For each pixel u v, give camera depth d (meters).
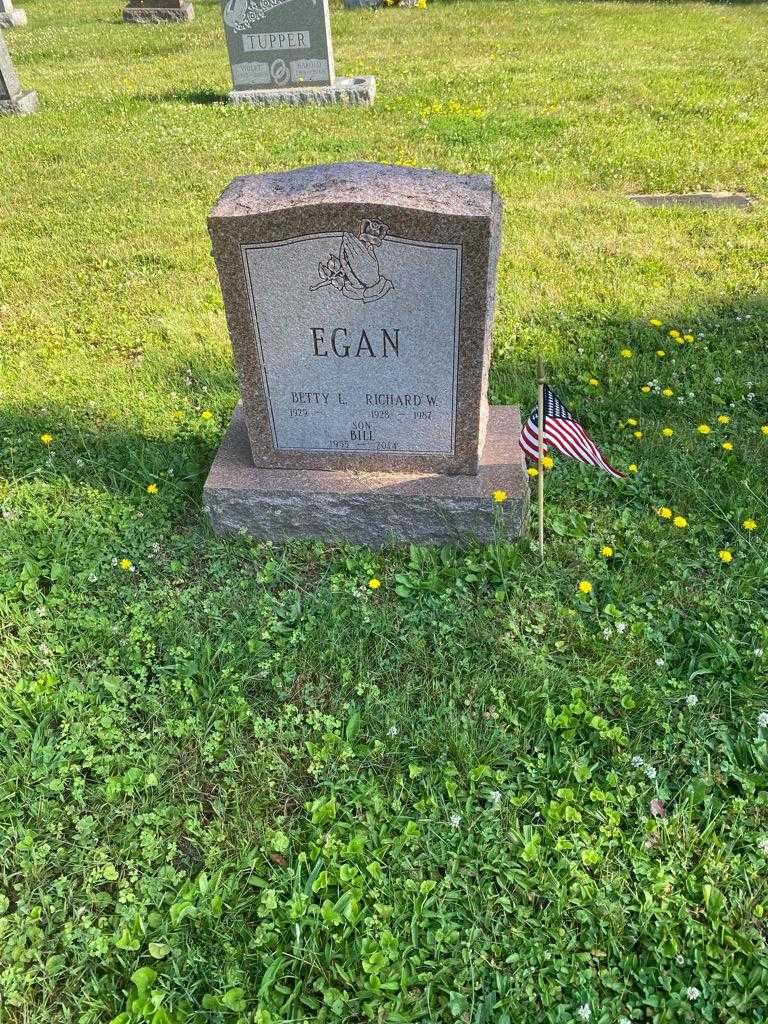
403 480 4.18
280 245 3.58
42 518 4.43
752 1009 2.58
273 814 3.15
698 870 2.88
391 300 3.69
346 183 3.56
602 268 6.80
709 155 8.98
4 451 4.94
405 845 3.00
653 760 3.23
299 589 4.07
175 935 2.76
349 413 4.08
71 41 16.12
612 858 2.92
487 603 3.91
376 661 3.66
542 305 6.31
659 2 17.44
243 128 10.43
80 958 2.73
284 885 2.89
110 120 11.02
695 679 3.53
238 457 4.42
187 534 4.39
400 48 14.33
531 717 3.37
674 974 2.64
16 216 8.17
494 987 2.65
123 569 4.13
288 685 3.58
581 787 3.15
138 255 7.29
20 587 4.04
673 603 3.87
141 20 17.52
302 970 2.70
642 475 4.58
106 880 2.95
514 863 2.92
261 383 4.02
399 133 9.93
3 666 3.64
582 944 2.73
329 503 4.15
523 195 8.13
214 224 3.53
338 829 3.04
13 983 2.67
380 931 2.75
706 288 6.46
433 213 3.41
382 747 3.29
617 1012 2.57
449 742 3.27
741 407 5.12
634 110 10.52
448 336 3.76
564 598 3.92
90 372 5.71
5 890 2.94
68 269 7.13
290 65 11.34
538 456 3.71
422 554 4.14
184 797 3.17
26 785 3.19
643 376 5.46
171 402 5.39
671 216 7.64
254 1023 2.55
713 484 4.50
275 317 3.80
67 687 3.54
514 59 13.27
